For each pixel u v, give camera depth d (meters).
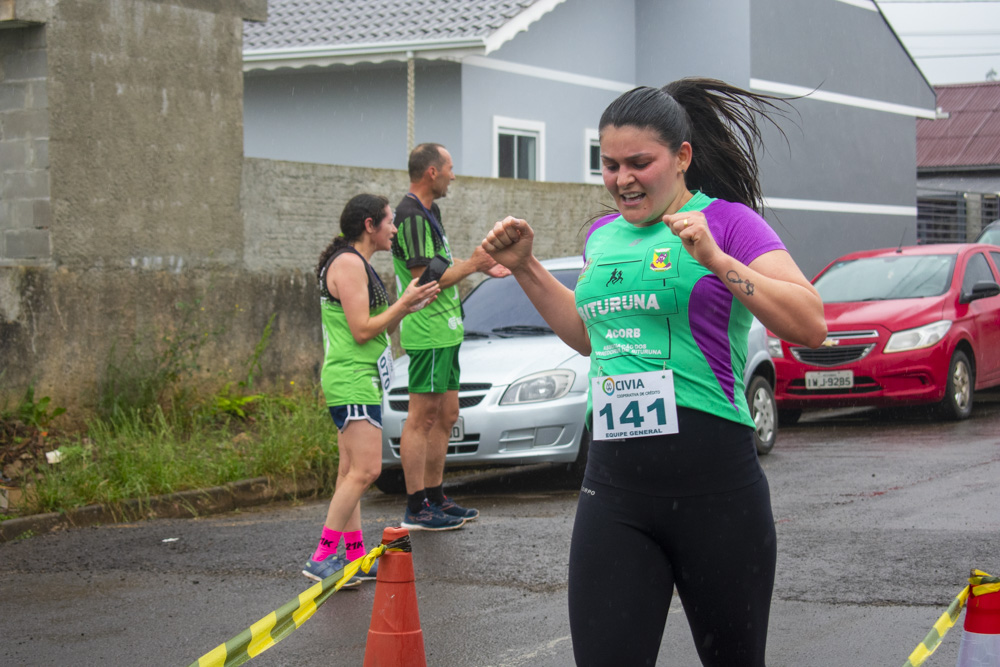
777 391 12.12
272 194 10.73
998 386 13.64
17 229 9.37
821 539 6.51
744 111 3.54
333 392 5.87
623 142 2.88
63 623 5.27
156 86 9.89
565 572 5.95
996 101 39.50
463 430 8.05
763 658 3.03
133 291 9.67
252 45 15.91
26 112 9.30
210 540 6.95
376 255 11.98
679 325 2.90
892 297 12.48
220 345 10.29
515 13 15.01
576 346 3.33
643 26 18.98
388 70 16.44
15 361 8.88
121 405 9.27
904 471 8.83
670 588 2.97
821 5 20.06
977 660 2.58
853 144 21.11
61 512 7.36
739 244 2.89
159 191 9.89
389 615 3.32
